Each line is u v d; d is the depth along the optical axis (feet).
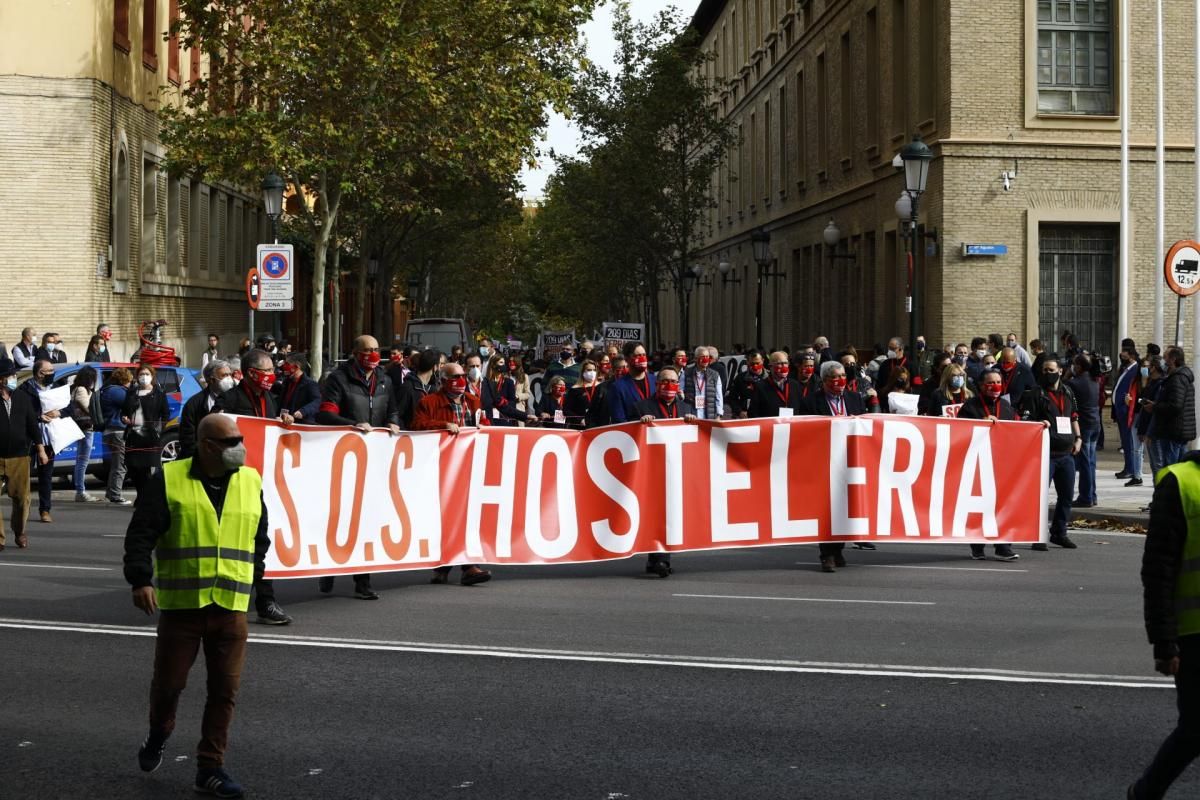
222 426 22.75
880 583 45.83
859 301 127.03
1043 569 49.42
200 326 144.87
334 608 40.24
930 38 105.70
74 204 102.27
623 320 265.34
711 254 225.15
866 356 118.42
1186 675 19.33
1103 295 100.48
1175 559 19.44
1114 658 32.81
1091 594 43.19
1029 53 98.58
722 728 26.20
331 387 43.16
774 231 169.48
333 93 106.63
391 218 178.40
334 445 41.83
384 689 29.37
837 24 134.31
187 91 111.34
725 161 208.85
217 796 21.95
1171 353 64.28
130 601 40.47
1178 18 100.48
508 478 45.75
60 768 23.61
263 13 105.50
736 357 108.58
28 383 63.41
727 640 34.96
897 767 23.63
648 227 172.35
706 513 48.08
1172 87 100.37
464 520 45.01
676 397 48.39
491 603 41.22
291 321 200.13
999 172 98.73
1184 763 19.48
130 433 66.39
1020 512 51.98
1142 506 66.18
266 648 33.76
